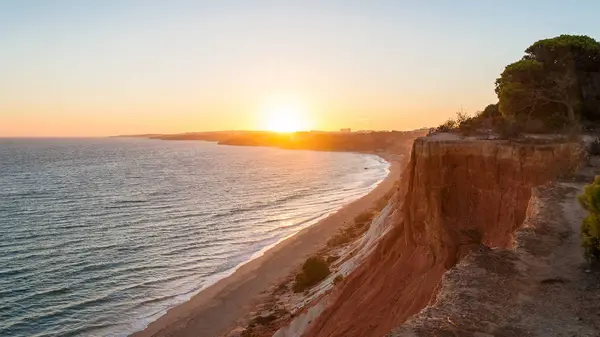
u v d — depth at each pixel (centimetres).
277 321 3653
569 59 3447
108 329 3975
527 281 1175
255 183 13350
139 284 4972
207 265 5622
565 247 1385
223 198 10506
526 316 1009
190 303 4438
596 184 1352
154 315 4234
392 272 2741
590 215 1332
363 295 2802
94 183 12838
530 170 2234
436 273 2298
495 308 1044
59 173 15525
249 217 8425
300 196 10981
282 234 7175
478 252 1381
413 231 2789
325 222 7475
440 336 926
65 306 4400
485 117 3900
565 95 3275
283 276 4938
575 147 2336
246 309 4150
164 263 5672
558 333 943
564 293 1109
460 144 2519
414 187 2805
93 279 5088
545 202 1789
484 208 2384
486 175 2403
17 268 5369
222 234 7119
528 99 3338
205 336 3728
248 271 5247
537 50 3653
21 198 10094
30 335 3850
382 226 4150
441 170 2547
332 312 2930
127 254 5991
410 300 2320
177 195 10769
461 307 1046
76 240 6588
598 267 1230
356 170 17400
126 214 8462
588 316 998
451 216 2484
